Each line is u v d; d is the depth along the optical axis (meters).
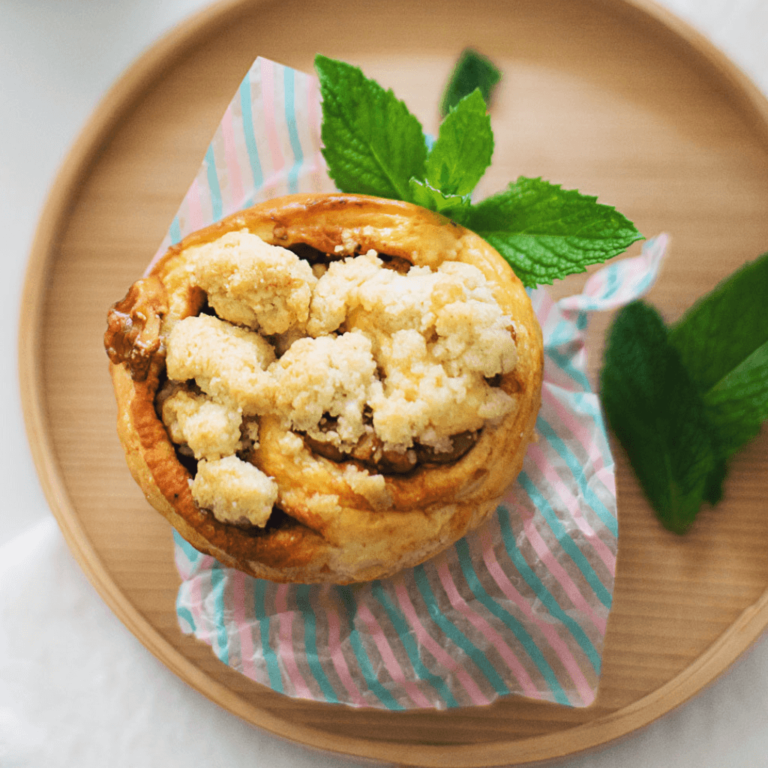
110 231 0.32
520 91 0.32
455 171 0.28
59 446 0.32
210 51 0.32
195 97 0.32
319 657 0.31
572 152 0.32
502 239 0.28
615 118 0.32
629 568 0.31
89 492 0.32
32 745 0.32
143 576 0.32
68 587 0.33
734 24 0.33
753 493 0.31
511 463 0.28
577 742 0.30
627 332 0.31
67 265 0.32
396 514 0.27
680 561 0.31
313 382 0.26
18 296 0.34
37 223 0.32
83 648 0.33
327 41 0.32
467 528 0.28
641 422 0.31
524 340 0.28
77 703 0.32
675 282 0.32
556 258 0.28
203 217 0.32
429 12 0.32
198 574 0.31
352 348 0.27
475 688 0.31
